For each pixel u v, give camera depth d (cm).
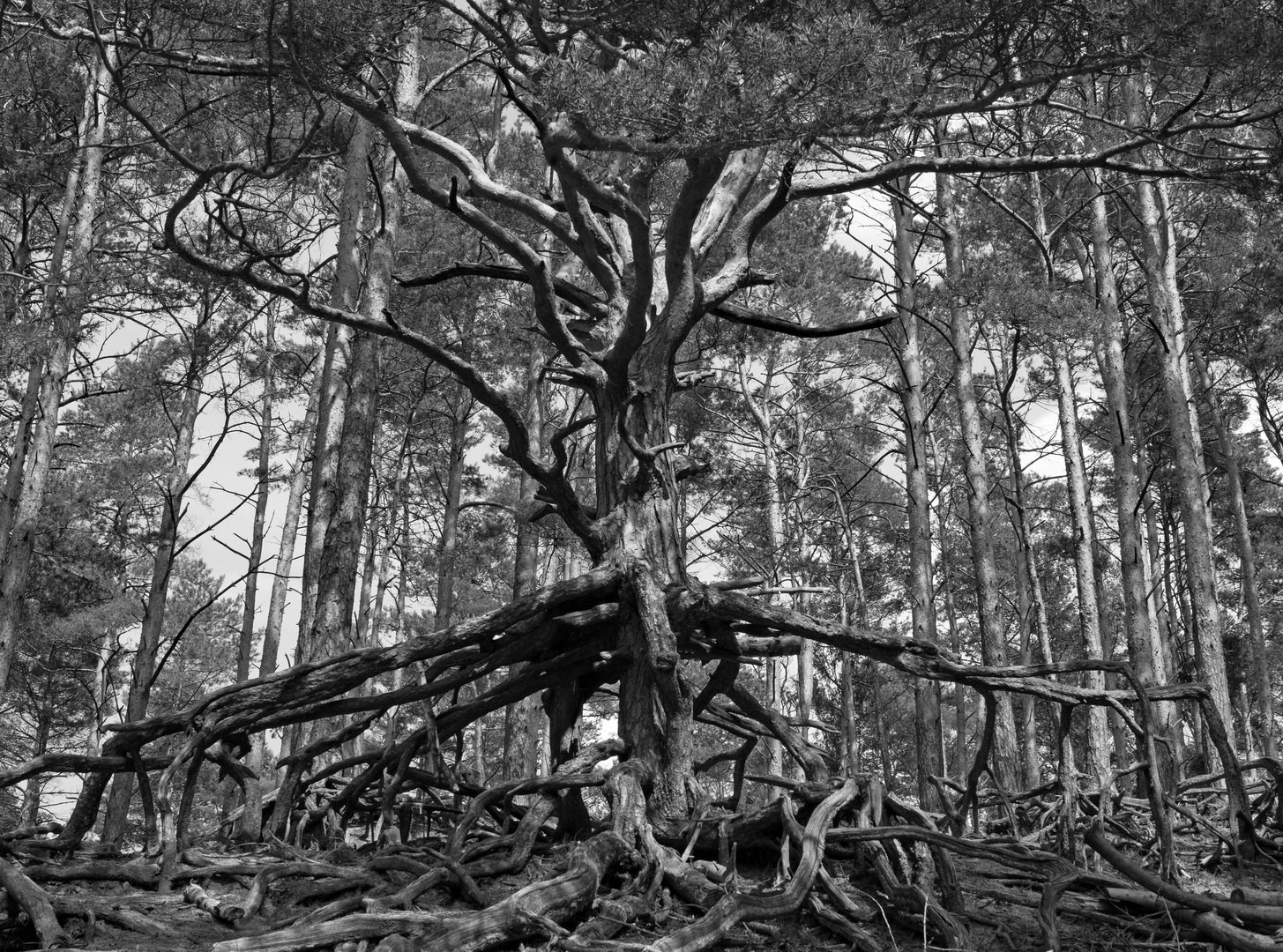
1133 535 1697
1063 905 639
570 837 775
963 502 3114
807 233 2173
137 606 2302
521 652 794
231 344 1897
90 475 1984
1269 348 2116
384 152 1694
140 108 1511
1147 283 1759
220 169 722
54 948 512
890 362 2298
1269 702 2270
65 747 2845
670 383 840
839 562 2600
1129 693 774
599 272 860
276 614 2150
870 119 623
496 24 721
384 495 2758
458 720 837
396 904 562
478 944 502
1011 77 860
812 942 566
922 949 567
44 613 2078
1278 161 784
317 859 692
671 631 730
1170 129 835
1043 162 798
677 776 727
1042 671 780
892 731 3170
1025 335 1739
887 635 793
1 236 1738
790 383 2466
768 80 579
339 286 1346
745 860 697
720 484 2394
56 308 1394
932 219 1722
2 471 1916
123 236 1778
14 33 1368
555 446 786
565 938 519
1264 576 3156
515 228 1738
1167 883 575
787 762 1984
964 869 756
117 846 743
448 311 1986
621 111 589
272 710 745
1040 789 1024
